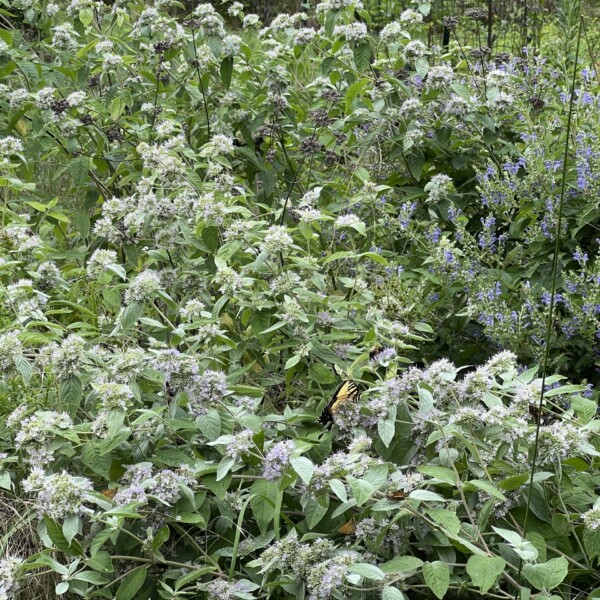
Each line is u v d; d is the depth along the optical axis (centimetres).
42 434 259
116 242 355
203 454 272
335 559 225
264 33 554
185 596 254
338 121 474
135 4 539
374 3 786
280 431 295
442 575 220
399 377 268
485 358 380
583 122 424
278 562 235
